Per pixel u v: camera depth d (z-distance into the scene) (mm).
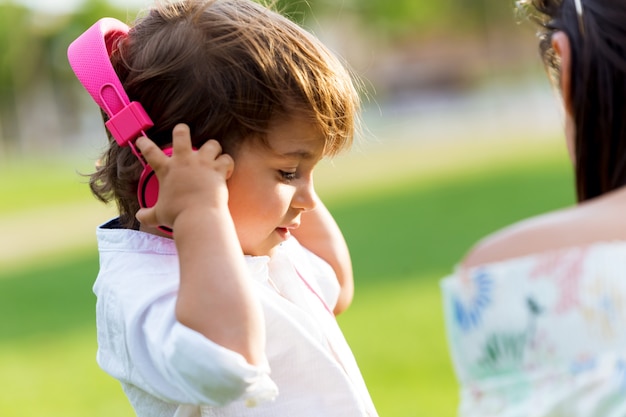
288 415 2436
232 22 2516
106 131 2658
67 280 12148
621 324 1858
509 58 58438
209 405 2230
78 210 22547
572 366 1881
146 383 2348
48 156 52375
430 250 10766
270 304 2475
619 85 1964
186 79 2453
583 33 2012
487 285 1979
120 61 2572
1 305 10633
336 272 2982
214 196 2318
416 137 37469
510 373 1951
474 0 58219
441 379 5879
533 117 42656
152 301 2336
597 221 1954
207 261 2250
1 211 24438
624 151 1982
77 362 7617
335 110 2564
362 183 20469
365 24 57156
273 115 2441
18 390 6812
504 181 17062
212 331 2199
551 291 1922
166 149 2416
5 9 54344
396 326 7281
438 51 59969
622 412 1811
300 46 2535
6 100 56531
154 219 2354
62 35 55875
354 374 2668
